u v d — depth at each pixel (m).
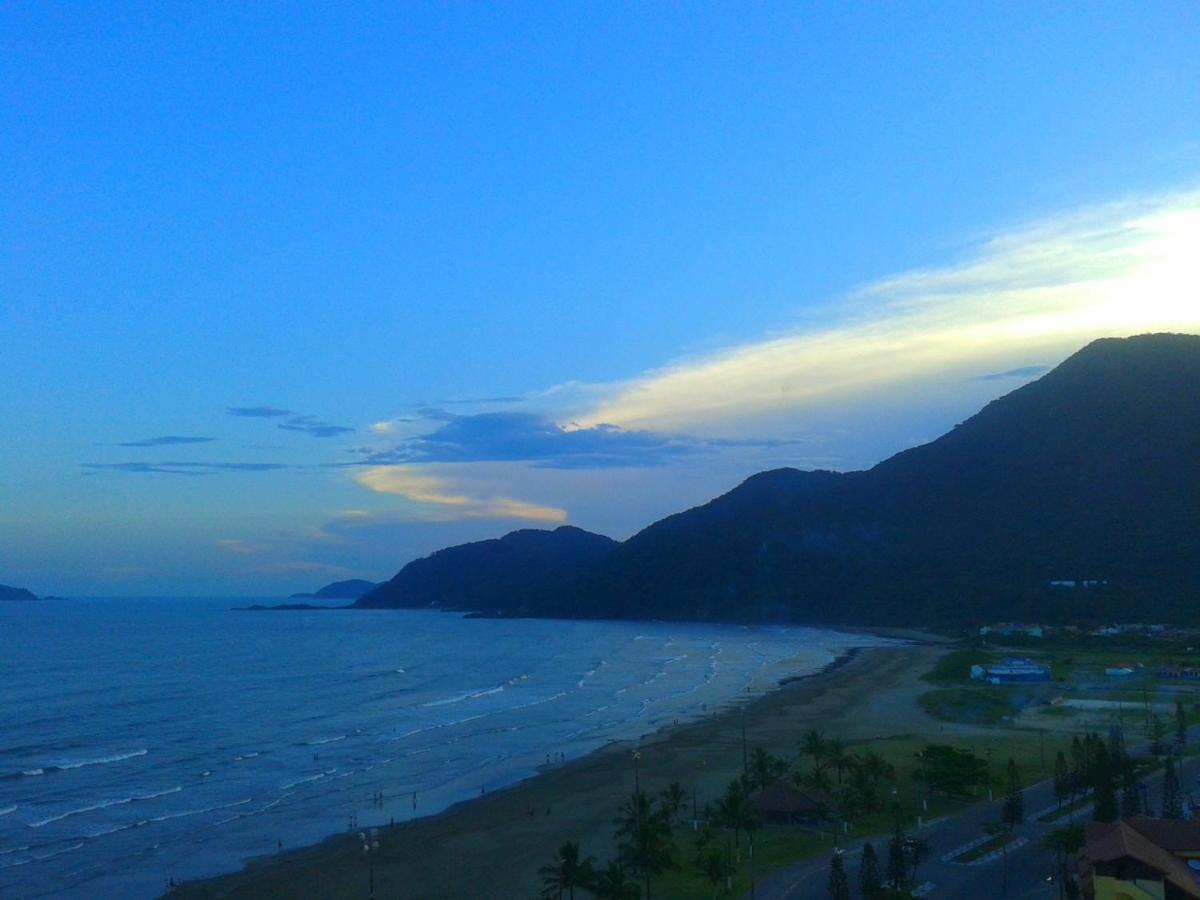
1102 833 57.28
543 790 100.19
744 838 74.25
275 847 81.69
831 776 92.69
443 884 70.81
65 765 116.25
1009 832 72.06
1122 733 111.06
